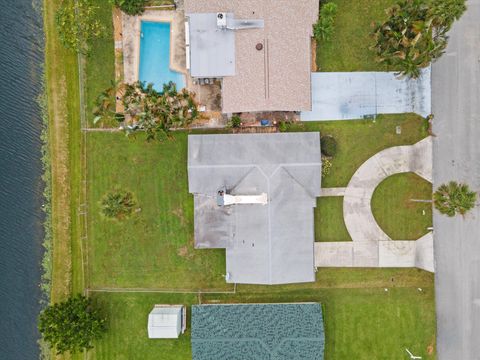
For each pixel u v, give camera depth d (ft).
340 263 120.67
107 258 120.57
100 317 117.19
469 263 120.47
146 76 119.34
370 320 121.08
